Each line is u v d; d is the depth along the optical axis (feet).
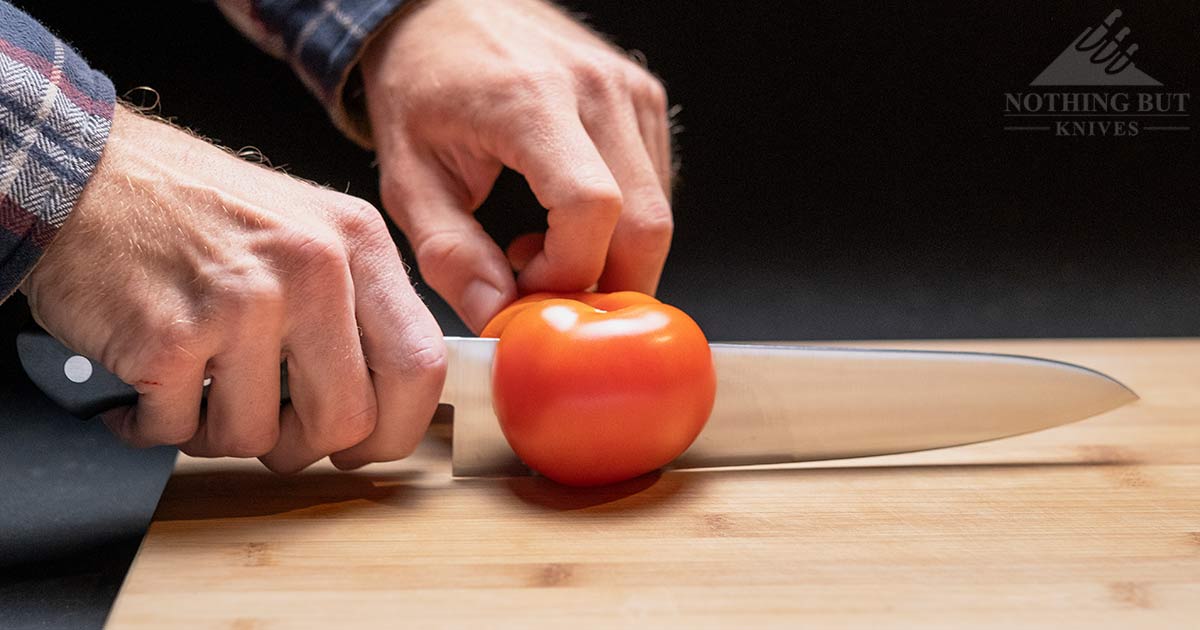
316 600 2.98
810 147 6.89
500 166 4.34
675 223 6.95
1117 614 2.97
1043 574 3.16
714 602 3.00
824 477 3.82
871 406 3.92
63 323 3.01
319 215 3.27
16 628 3.10
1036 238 6.81
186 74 6.24
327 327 3.17
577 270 3.98
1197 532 3.43
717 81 6.84
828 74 6.81
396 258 3.38
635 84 4.40
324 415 3.32
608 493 3.65
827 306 6.27
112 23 6.11
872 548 3.30
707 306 6.28
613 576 3.12
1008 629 2.90
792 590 3.06
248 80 6.31
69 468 4.24
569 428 3.44
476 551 3.25
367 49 4.46
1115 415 4.40
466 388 3.76
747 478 3.80
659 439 3.52
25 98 2.73
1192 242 6.73
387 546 3.27
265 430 3.34
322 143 6.47
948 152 6.97
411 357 3.32
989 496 3.66
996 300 6.30
